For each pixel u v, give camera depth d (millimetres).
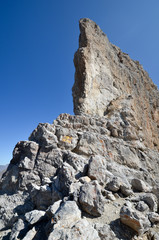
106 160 12477
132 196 8406
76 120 15031
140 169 13648
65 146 12297
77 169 9828
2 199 9875
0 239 7250
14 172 11203
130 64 32656
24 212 8633
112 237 5254
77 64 21125
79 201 6562
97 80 19938
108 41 28156
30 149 11484
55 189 8305
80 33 23750
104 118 17031
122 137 15406
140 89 29594
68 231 4824
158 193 8078
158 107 35000
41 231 6117
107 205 7379
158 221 6363
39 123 14008
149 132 25234
